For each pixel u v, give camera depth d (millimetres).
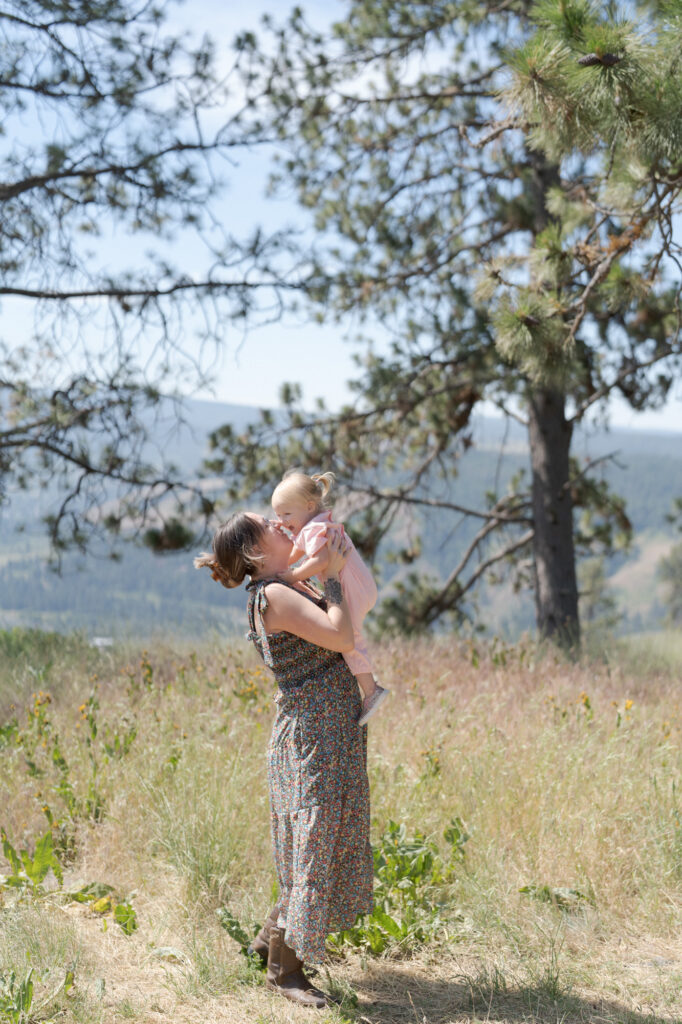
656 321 11266
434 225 12555
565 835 4441
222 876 4090
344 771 3389
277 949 3361
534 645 9516
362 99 12250
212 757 5199
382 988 3475
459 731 5809
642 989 3416
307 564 3299
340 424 12508
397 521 13586
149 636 9109
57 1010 3004
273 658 3402
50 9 8969
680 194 5629
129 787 4863
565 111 4891
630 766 5180
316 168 12516
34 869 3973
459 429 12781
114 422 10547
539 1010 3270
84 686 7172
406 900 4012
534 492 12734
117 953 3531
